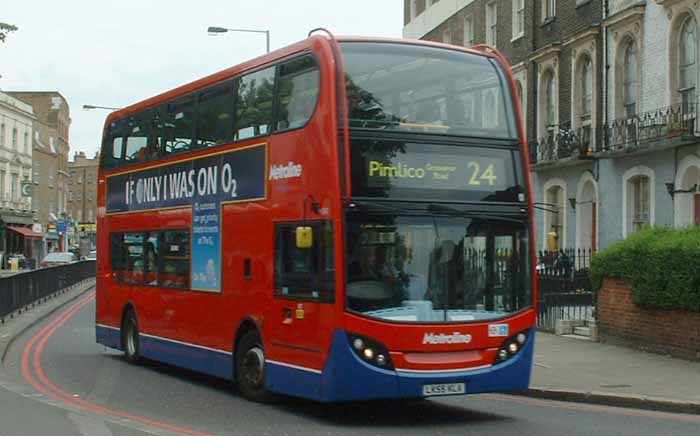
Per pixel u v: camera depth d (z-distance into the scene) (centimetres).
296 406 1152
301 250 1035
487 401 1218
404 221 990
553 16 2933
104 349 1869
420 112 1022
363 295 964
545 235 2920
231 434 959
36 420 1028
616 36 2528
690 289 1427
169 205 1409
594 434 962
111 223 1667
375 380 955
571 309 1928
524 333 1029
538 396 1237
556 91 2897
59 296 3453
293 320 1044
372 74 1010
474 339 995
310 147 1023
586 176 2658
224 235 1223
